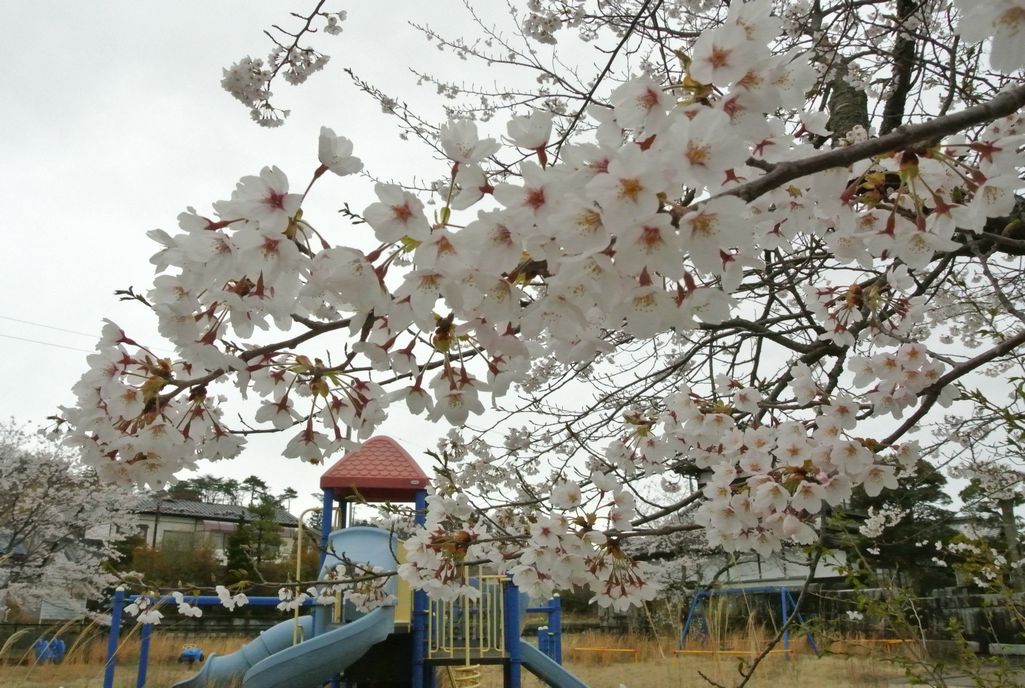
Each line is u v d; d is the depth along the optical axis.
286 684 5.65
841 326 2.85
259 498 33.81
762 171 1.47
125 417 1.65
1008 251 2.82
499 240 1.23
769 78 1.36
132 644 12.88
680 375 4.78
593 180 1.13
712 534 2.51
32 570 14.48
